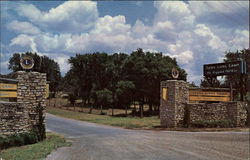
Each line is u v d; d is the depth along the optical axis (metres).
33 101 16.55
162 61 48.53
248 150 12.59
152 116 44.03
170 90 22.86
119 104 58.81
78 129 23.31
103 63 67.44
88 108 59.94
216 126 22.06
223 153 11.74
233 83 31.16
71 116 41.06
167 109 23.09
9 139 14.09
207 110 22.81
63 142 14.70
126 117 41.31
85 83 71.56
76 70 72.38
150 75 45.03
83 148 12.66
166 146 13.38
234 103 22.73
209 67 25.47
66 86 89.56
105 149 12.41
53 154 10.93
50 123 29.48
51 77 91.00
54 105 63.91
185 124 22.42
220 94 24.02
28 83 16.50
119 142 14.80
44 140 15.95
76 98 72.94
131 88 46.28
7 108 15.34
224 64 24.44
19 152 11.26
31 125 16.34
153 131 21.08
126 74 50.88
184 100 22.91
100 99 50.66
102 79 66.38
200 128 21.55
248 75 30.33
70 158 10.19
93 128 24.31
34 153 10.95
